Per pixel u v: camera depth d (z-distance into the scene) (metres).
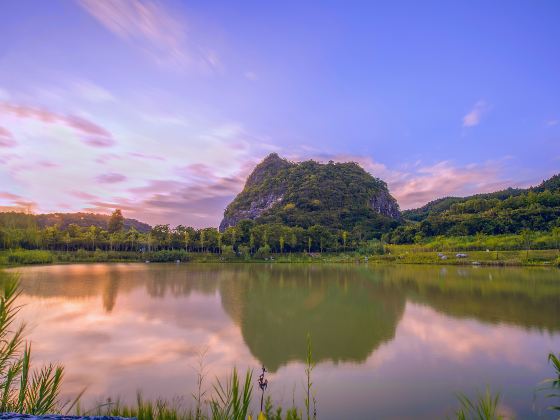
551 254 78.62
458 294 36.84
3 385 3.70
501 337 20.62
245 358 17.31
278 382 14.36
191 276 57.19
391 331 22.38
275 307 30.64
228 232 124.88
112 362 16.36
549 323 23.97
